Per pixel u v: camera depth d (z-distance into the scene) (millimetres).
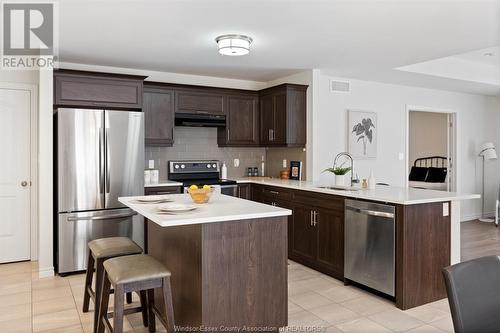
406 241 3049
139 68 4863
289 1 2693
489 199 7426
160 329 2717
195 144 5441
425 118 8734
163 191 4605
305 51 4039
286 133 4934
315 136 4992
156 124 4809
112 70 4785
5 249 4406
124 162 4168
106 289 2379
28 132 4469
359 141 5582
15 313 3006
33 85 4457
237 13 2922
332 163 5332
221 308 2322
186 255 2480
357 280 3465
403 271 3047
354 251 3486
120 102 4352
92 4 2740
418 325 2795
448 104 6664
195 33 3404
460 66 5551
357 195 3404
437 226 3232
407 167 6113
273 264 2502
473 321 1331
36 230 4531
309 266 4145
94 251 2701
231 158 5703
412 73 5121
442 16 3004
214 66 4750
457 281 1340
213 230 2299
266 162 5969
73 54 4137
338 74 5207
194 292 2365
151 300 2623
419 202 3070
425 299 3168
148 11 2869
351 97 5523
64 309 3082
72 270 3938
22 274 3988
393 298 3240
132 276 2096
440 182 7605
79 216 3945
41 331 2705
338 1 2689
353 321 2861
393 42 3711
